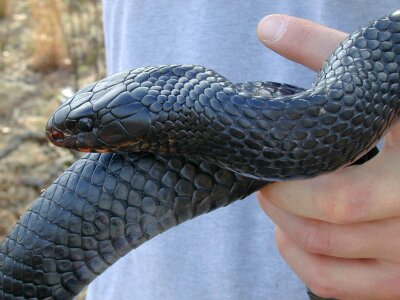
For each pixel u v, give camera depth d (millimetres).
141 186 374
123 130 354
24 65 1809
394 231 345
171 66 366
